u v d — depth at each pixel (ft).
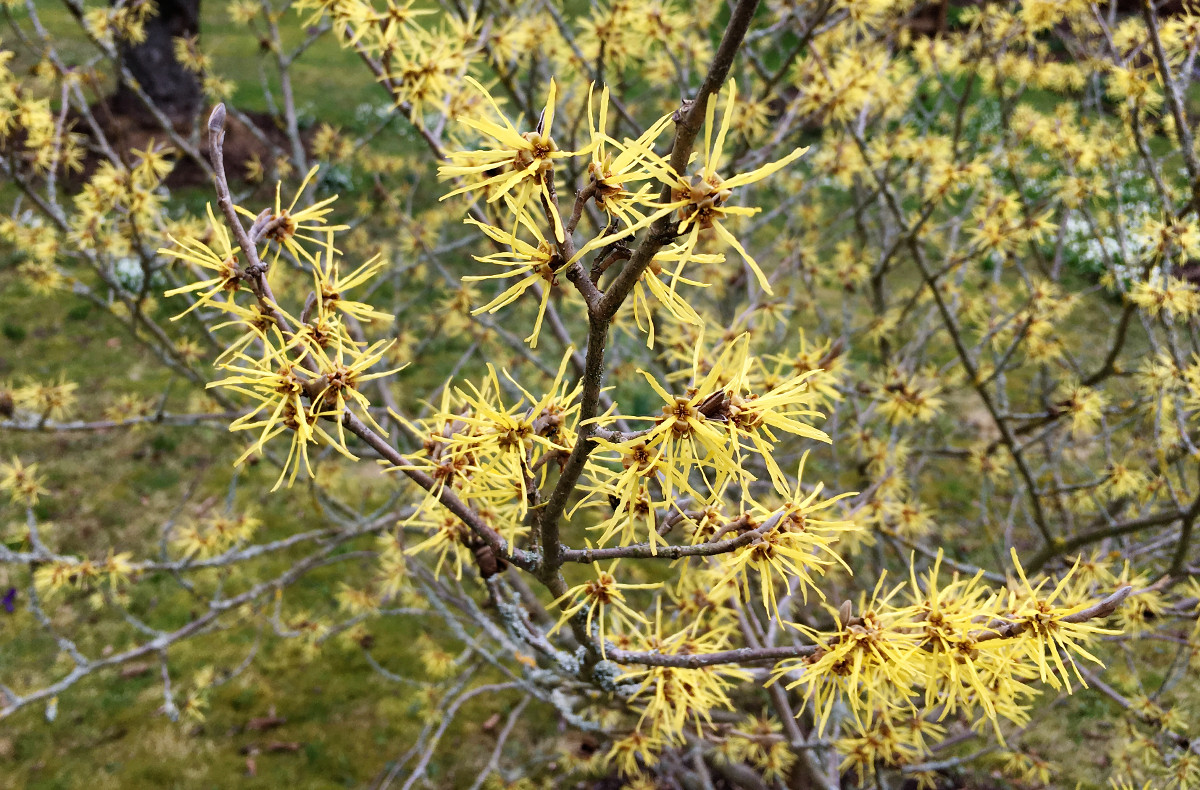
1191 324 8.48
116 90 31.45
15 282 24.79
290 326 3.74
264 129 31.63
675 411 3.09
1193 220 8.02
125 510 17.81
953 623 3.66
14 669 14.61
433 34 6.66
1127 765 10.43
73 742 13.61
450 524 4.83
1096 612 3.52
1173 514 7.63
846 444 10.65
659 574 15.33
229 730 14.03
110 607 15.93
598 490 3.48
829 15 11.09
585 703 10.91
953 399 20.17
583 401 3.21
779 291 15.94
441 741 14.05
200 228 9.45
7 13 10.18
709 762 12.17
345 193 26.99
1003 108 11.03
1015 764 10.01
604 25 8.56
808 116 10.04
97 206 9.38
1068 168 10.16
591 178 2.80
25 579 16.14
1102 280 9.39
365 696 14.79
